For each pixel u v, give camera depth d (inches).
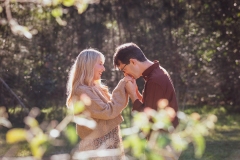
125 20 507.8
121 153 146.0
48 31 463.8
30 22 443.5
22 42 432.5
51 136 56.8
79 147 152.0
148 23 514.6
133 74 153.3
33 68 446.9
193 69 524.4
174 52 517.0
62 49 475.5
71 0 90.4
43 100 452.8
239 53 534.6
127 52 151.5
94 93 150.3
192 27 530.3
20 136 52.9
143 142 59.2
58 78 465.7
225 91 542.6
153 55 514.3
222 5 533.0
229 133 403.2
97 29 494.3
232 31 534.6
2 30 418.3
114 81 490.6
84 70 152.5
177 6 521.0
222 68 534.3
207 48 532.7
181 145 59.6
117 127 154.5
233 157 305.3
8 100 410.3
